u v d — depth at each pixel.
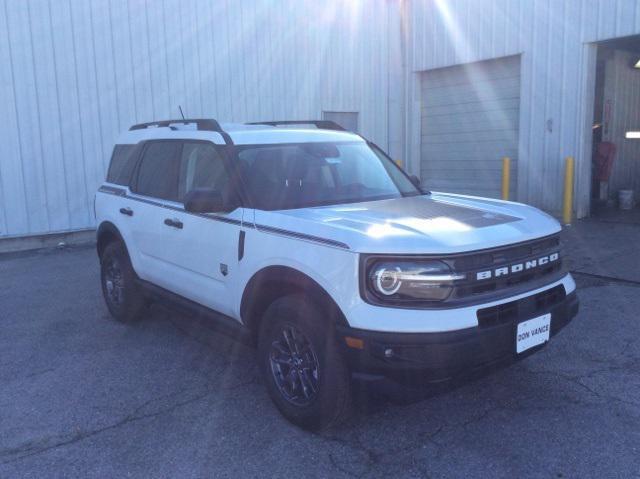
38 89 10.29
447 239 3.48
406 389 3.35
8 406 4.33
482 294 3.48
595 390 4.32
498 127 13.08
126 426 3.99
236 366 5.01
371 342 3.31
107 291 6.29
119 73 11.04
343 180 4.88
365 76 14.35
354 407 3.78
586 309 6.12
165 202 5.21
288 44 13.06
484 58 12.87
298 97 13.35
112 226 6.01
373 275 3.38
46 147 10.47
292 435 3.83
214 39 12.05
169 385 4.64
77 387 4.64
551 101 11.65
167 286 5.25
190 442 3.77
